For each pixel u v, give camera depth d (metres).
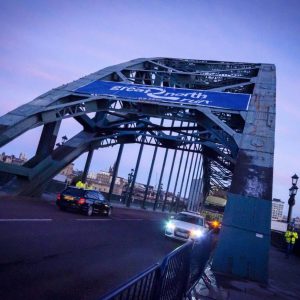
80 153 26.25
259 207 12.51
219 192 59.22
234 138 16.69
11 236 9.20
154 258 10.73
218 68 30.16
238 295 8.15
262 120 17.17
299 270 16.34
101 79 26.09
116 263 8.80
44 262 7.34
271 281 11.55
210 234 12.05
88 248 10.05
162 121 48.69
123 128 26.89
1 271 6.12
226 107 19.14
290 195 25.78
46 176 22.50
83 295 5.80
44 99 22.31
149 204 58.59
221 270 11.33
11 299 4.96
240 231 12.05
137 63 30.30
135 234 16.36
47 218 14.26
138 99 21.67
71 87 24.31
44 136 22.91
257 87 21.42
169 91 22.36
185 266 6.13
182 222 17.11
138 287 3.27
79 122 25.53
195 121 21.05
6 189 20.61
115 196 43.56
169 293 4.78
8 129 18.98
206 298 7.18
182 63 31.89
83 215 19.31
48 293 5.53
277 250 28.61
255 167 13.84
